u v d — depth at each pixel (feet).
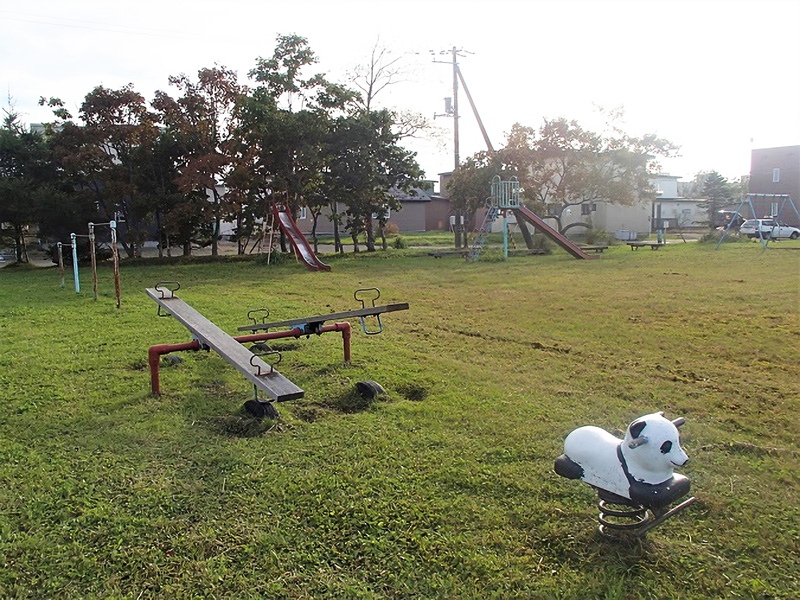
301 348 26.18
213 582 10.17
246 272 63.77
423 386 20.77
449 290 46.65
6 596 9.92
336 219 88.99
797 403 18.69
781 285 44.52
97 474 14.06
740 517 12.01
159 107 79.66
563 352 25.82
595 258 73.46
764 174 153.79
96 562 10.77
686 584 10.04
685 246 90.94
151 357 19.63
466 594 9.82
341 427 16.78
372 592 9.87
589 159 101.60
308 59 83.61
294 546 11.16
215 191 81.30
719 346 26.37
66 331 30.50
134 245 81.87
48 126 78.07
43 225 76.59
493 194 81.71
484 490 13.12
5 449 15.49
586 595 9.76
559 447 15.30
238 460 14.64
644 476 10.42
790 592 9.84
